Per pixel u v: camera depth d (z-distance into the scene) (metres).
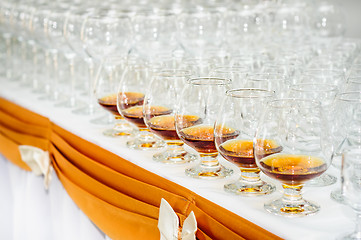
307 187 1.21
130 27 2.13
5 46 3.18
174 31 2.16
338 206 1.10
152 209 1.31
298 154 1.09
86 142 1.69
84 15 2.20
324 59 1.80
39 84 2.68
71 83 2.26
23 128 2.13
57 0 3.06
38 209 2.06
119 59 1.73
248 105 1.20
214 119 1.31
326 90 1.30
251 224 1.06
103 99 1.72
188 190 1.23
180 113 1.32
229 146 1.19
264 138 1.09
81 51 2.16
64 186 1.79
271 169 1.06
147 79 1.60
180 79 1.45
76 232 1.82
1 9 2.92
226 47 2.31
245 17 2.27
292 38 2.43
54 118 1.96
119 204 1.43
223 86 1.32
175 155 1.43
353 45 2.09
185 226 1.16
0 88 2.66
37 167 1.98
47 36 2.29
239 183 1.21
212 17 2.18
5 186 2.39
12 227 2.40
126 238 1.41
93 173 1.59
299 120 1.08
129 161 1.47
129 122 1.60
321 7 2.52
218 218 1.14
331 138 1.08
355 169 0.93
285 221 1.03
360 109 1.21
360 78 1.40
